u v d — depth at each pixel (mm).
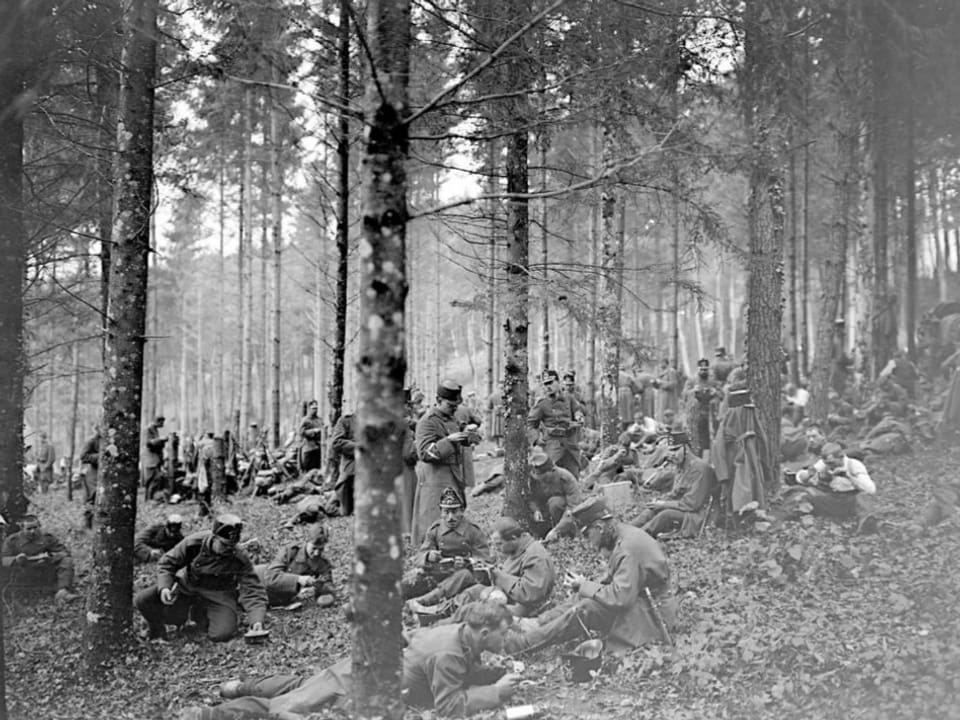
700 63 7105
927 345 19766
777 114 7109
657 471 13375
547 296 8289
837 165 16938
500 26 6477
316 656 7918
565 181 9430
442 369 42906
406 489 11820
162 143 11102
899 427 14125
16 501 10578
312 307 37312
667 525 10391
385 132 4453
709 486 10312
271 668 7676
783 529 9633
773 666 6496
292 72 5145
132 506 7891
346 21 5641
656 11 5895
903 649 6375
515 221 9344
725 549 9391
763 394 10727
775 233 10766
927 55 13594
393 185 4445
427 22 6973
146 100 7871
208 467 18156
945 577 7770
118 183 7828
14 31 7727
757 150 5582
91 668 7594
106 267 12250
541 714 6297
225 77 5270
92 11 8156
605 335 8586
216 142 14227
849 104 15000
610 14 6113
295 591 9438
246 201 27125
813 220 25719
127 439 7816
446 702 6406
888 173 19078
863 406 16703
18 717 6883
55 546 10484
